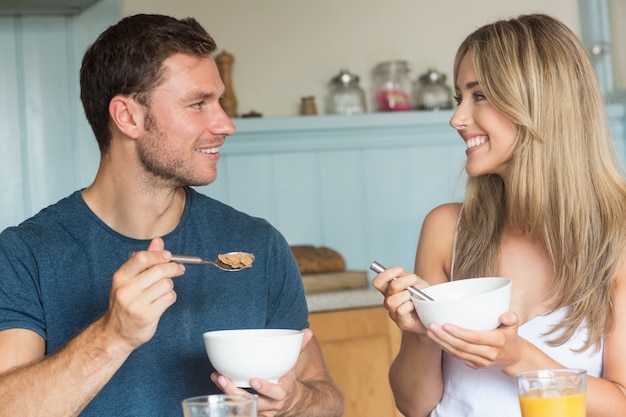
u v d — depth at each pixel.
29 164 3.16
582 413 1.15
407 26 3.67
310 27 3.58
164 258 1.29
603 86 3.74
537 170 1.63
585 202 1.64
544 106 1.62
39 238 1.55
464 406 1.69
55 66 3.17
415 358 1.72
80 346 1.31
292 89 3.56
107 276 1.57
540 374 1.15
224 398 1.10
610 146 1.68
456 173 3.67
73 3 3.03
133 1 3.39
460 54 1.71
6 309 1.50
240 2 3.52
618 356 1.62
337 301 2.95
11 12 3.12
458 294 1.41
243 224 1.70
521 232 1.71
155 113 1.51
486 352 1.31
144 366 1.55
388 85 3.54
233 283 1.64
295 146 3.50
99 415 1.52
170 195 1.59
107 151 1.57
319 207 3.55
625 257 1.64
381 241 3.60
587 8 3.79
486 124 1.65
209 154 1.56
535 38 1.63
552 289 1.67
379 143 3.58
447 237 1.84
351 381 2.94
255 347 1.26
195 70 1.52
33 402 1.32
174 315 1.58
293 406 1.47
